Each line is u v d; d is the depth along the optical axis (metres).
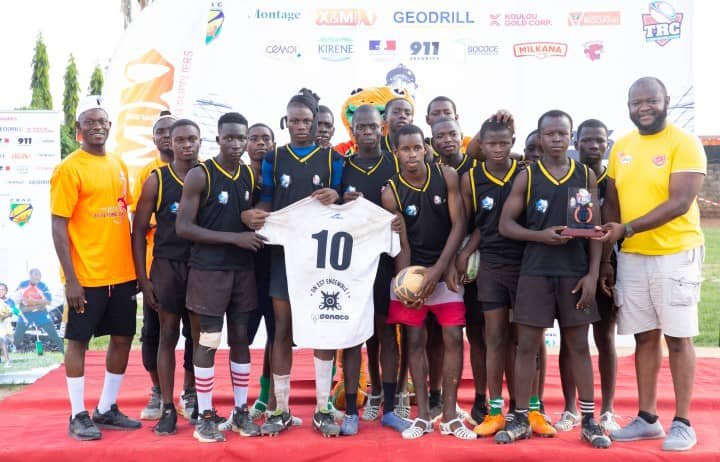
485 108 7.58
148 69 7.42
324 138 5.22
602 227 4.14
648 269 4.29
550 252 4.20
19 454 4.16
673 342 4.28
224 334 7.82
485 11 7.56
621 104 7.51
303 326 4.38
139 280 4.69
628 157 4.42
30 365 7.02
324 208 4.45
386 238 4.44
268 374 4.97
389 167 4.71
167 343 4.57
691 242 4.27
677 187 4.19
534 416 4.45
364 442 4.17
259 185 4.66
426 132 7.60
